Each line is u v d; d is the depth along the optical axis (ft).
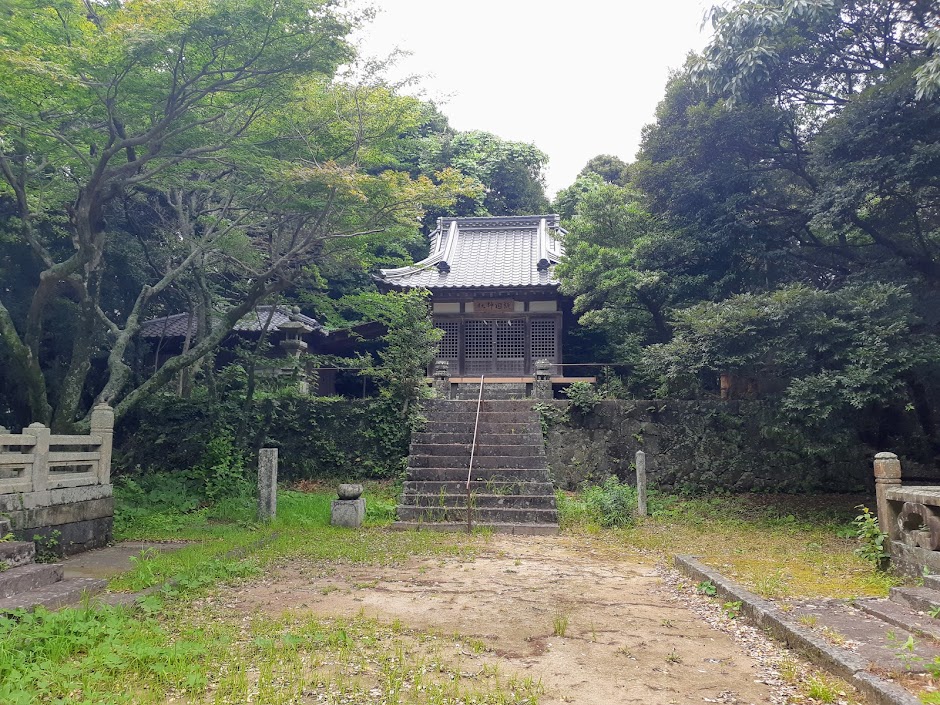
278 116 41.60
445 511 41.65
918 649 17.29
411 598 23.77
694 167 54.95
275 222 49.93
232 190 47.50
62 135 37.70
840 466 50.26
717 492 50.83
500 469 45.73
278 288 48.24
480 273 75.31
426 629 20.04
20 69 30.63
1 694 13.53
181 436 55.77
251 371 55.26
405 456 53.62
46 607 20.85
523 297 72.18
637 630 20.45
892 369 37.81
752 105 49.60
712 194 52.29
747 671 17.07
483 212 108.99
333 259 54.39
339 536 36.45
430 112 51.70
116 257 61.21
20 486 28.86
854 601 22.57
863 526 29.71
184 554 29.89
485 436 50.01
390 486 50.98
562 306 74.08
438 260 78.13
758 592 24.25
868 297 40.55
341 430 55.36
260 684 15.14
